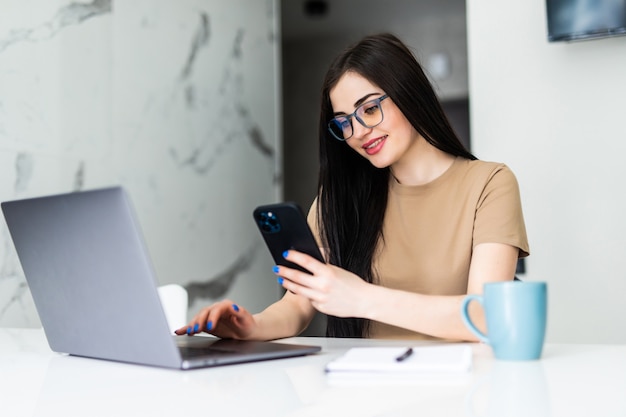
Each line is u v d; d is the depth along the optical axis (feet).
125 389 2.56
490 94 9.31
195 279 10.50
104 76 8.93
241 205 11.69
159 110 9.92
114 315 3.12
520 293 2.96
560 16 8.36
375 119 5.01
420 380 2.57
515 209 4.86
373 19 14.38
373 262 5.42
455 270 5.08
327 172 5.55
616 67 8.82
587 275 8.82
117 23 9.19
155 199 9.75
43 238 3.31
